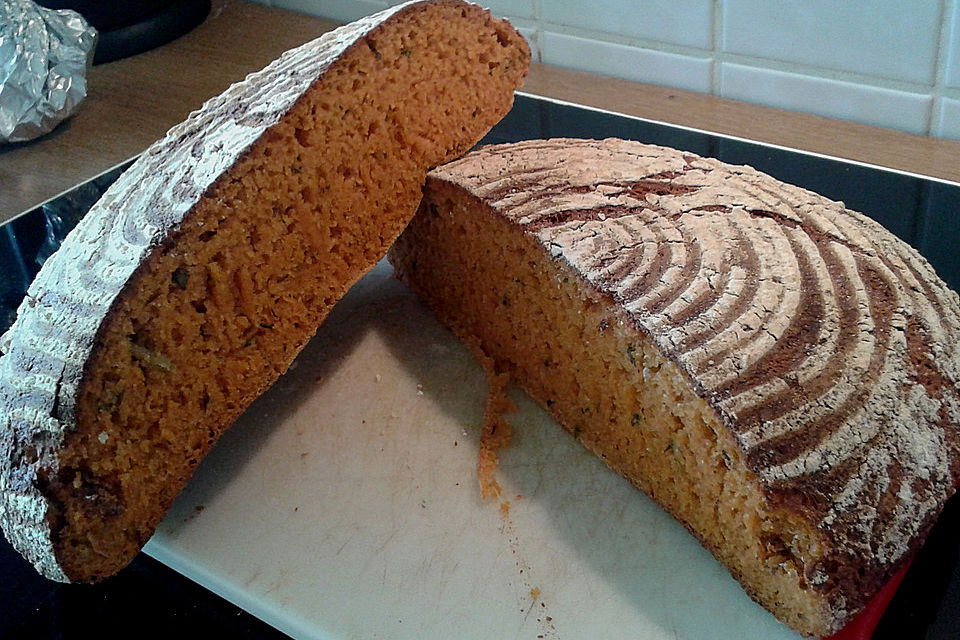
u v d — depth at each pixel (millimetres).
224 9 754
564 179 418
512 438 402
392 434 406
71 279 365
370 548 362
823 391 325
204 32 722
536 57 637
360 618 340
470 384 427
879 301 358
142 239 356
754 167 481
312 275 399
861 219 407
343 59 387
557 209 397
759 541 326
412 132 420
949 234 429
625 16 579
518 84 455
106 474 356
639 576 346
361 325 459
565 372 396
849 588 310
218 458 400
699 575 346
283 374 423
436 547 361
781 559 321
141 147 587
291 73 401
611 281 363
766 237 379
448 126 435
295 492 385
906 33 492
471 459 394
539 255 388
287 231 386
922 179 463
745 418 321
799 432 318
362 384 429
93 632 342
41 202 543
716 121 555
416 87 417
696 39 562
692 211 394
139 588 360
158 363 360
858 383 328
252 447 404
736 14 536
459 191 416
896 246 393
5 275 466
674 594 340
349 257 414
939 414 336
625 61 601
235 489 388
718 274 360
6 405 352
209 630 343
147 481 367
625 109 575
